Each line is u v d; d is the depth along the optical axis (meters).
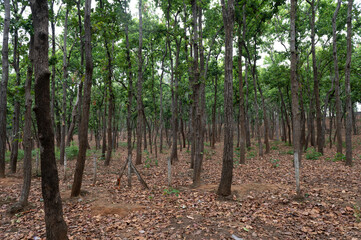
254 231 4.45
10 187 8.33
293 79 9.10
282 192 6.66
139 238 4.33
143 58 17.72
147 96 23.06
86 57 7.02
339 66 16.03
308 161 12.76
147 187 8.14
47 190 3.27
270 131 35.91
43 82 3.19
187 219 5.17
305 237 4.16
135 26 16.36
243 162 13.52
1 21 11.54
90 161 16.28
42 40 3.23
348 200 5.67
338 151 12.45
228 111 6.62
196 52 10.09
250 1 12.74
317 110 15.20
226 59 6.69
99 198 6.93
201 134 8.52
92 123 26.89
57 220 3.33
